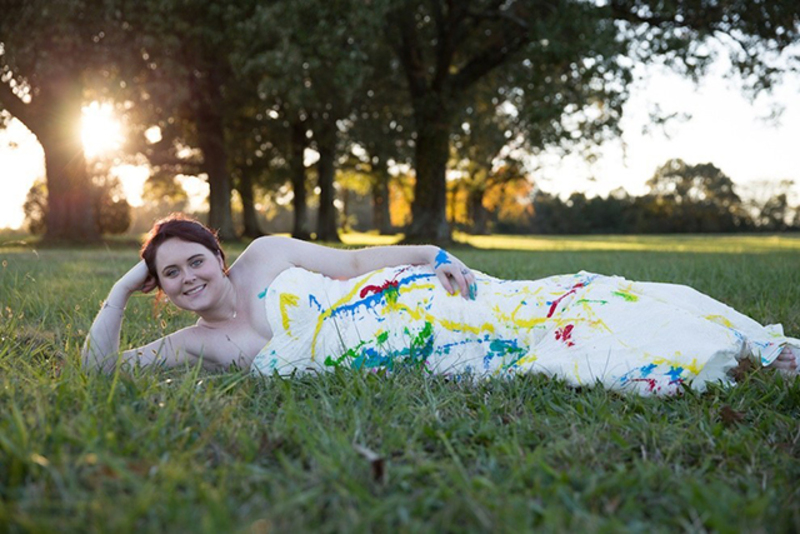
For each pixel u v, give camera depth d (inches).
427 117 866.1
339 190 2161.7
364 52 746.2
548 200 3073.3
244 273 115.1
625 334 103.1
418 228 882.8
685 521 59.6
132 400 85.4
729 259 455.8
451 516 59.0
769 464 75.0
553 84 746.2
